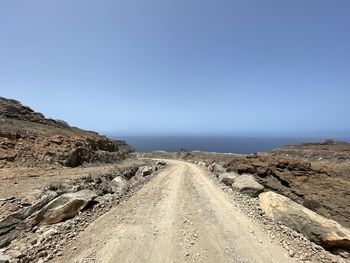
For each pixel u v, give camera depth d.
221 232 9.59
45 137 25.89
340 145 63.88
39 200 9.77
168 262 7.15
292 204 11.13
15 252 6.98
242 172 21.89
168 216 11.35
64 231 8.58
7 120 29.61
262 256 7.73
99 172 20.00
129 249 7.84
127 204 13.05
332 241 8.48
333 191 16.78
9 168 17.80
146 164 37.09
